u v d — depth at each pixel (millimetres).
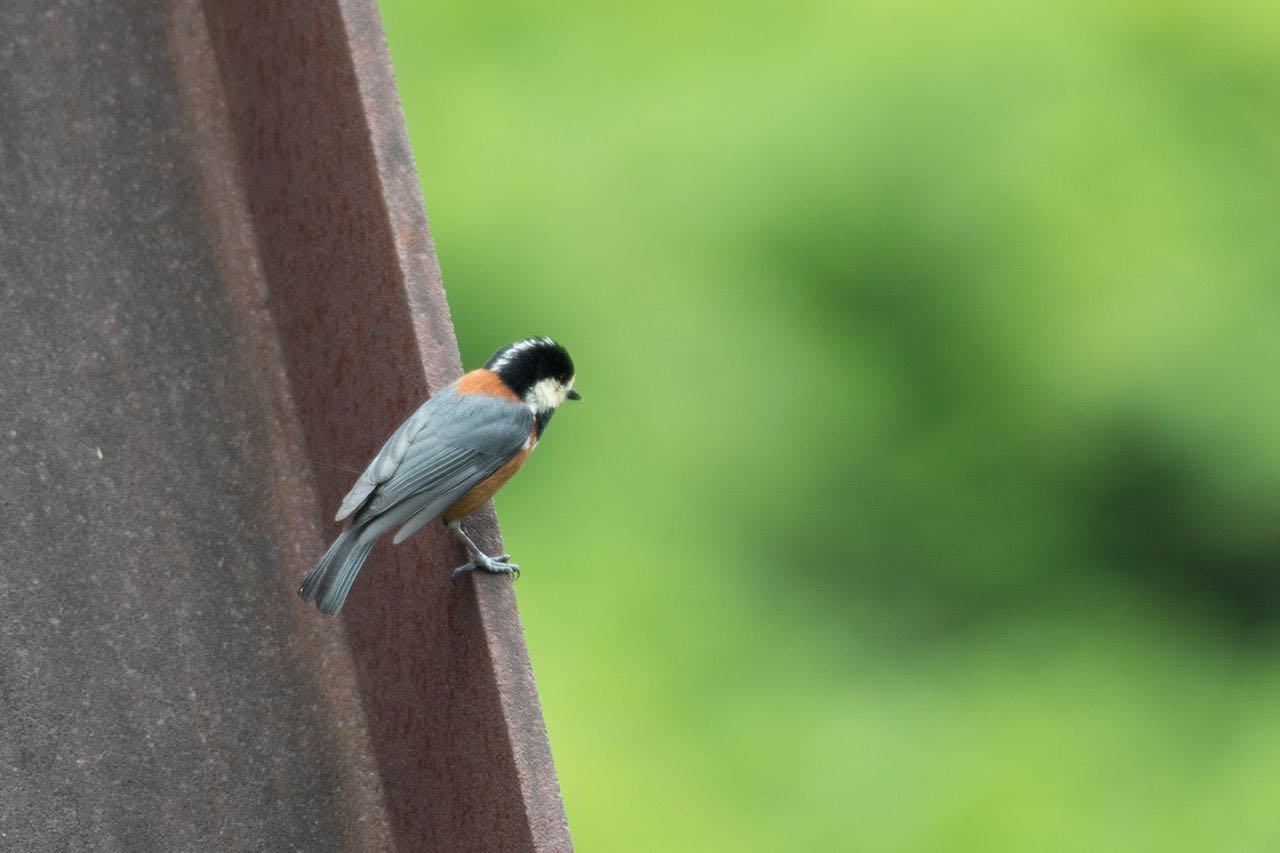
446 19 17219
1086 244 16531
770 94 16969
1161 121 16797
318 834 5473
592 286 16266
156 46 6254
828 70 17062
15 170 5922
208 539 5707
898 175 16719
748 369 16266
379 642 5688
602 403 16016
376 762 5645
